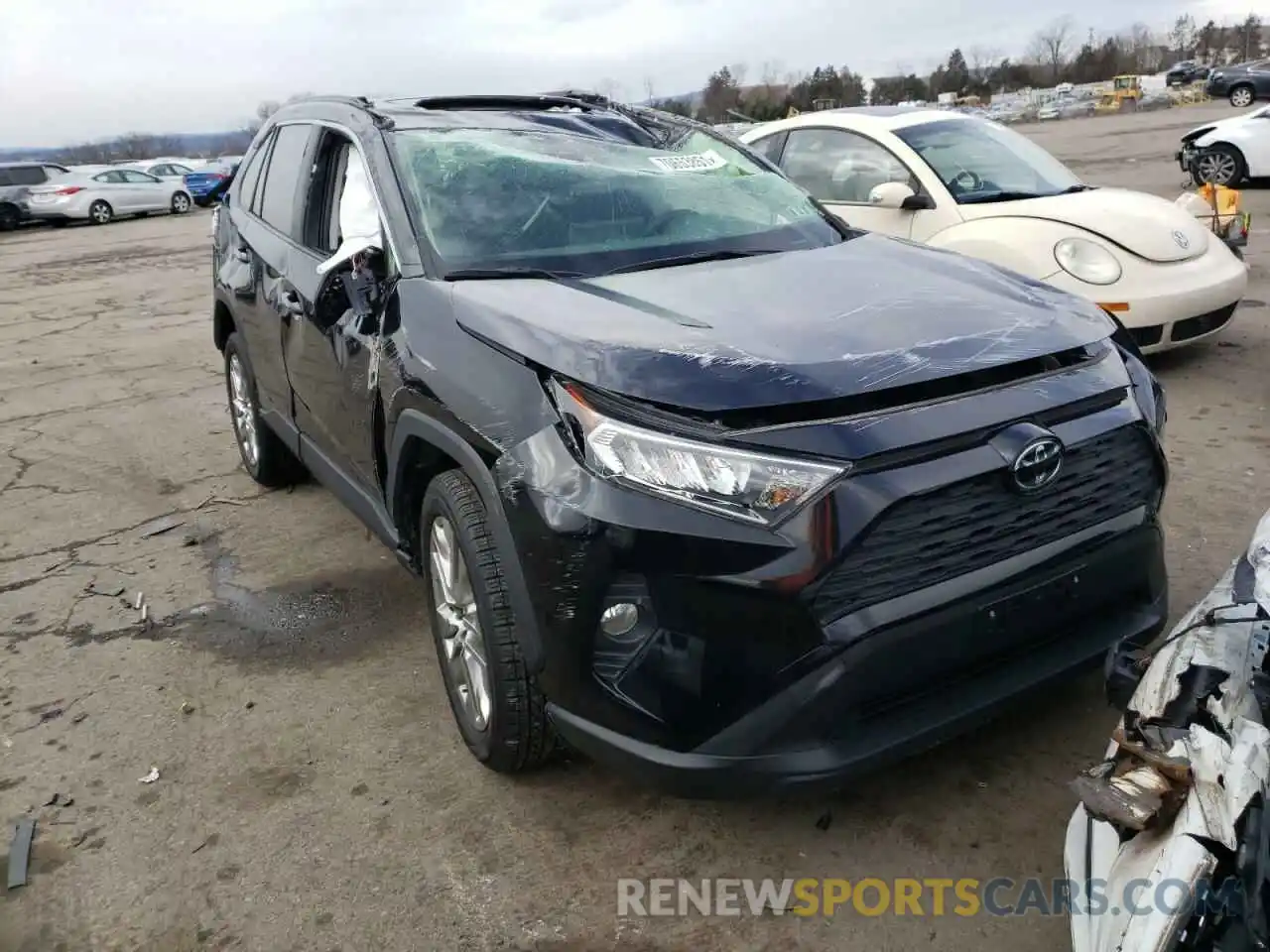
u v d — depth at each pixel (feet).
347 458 12.23
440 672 11.62
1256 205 42.32
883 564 7.36
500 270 10.45
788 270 10.41
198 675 11.92
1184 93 132.26
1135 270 18.60
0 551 15.96
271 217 15.01
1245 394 18.78
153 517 17.07
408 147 11.92
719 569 7.19
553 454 7.79
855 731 7.53
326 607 13.42
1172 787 5.72
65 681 11.98
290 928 8.07
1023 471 7.63
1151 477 8.84
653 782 7.71
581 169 12.25
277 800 9.59
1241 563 7.30
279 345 13.96
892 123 22.12
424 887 8.40
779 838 8.68
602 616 7.60
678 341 8.18
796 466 7.20
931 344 8.25
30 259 63.21
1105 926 5.75
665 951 7.64
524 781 9.58
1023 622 7.93
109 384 26.96
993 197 20.35
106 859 8.96
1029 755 9.43
